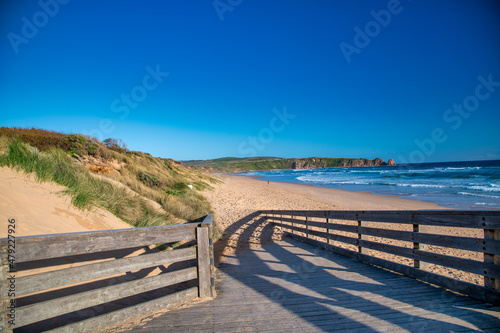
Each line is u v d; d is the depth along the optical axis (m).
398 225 10.72
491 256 2.88
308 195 22.52
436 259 3.49
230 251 6.36
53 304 2.24
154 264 2.90
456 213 3.21
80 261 3.10
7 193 3.65
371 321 2.62
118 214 5.45
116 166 11.53
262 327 2.55
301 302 3.15
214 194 19.25
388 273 4.17
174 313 2.85
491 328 2.41
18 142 5.18
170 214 7.73
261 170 161.88
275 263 5.14
